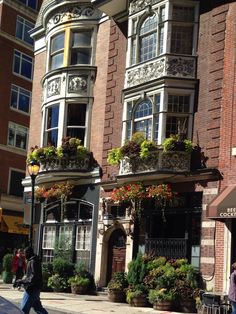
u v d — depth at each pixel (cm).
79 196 2384
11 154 4147
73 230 2367
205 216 1819
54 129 2491
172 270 1800
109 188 2227
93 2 2339
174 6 2052
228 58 1873
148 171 1961
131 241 2069
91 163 2352
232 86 1834
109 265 2205
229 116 1822
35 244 2566
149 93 2072
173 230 1953
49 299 1900
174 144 1898
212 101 1894
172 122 1986
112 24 2395
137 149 2003
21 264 2319
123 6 2302
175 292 1736
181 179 1931
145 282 1842
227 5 1920
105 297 2066
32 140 2800
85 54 2483
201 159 1881
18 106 4281
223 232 1755
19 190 4169
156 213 2006
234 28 1877
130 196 2000
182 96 1995
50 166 2417
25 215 1945
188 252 1877
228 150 1797
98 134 2358
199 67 1983
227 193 1712
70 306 1733
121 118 2244
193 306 1716
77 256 2334
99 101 2389
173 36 2039
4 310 571
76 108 2448
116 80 2312
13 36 4256
